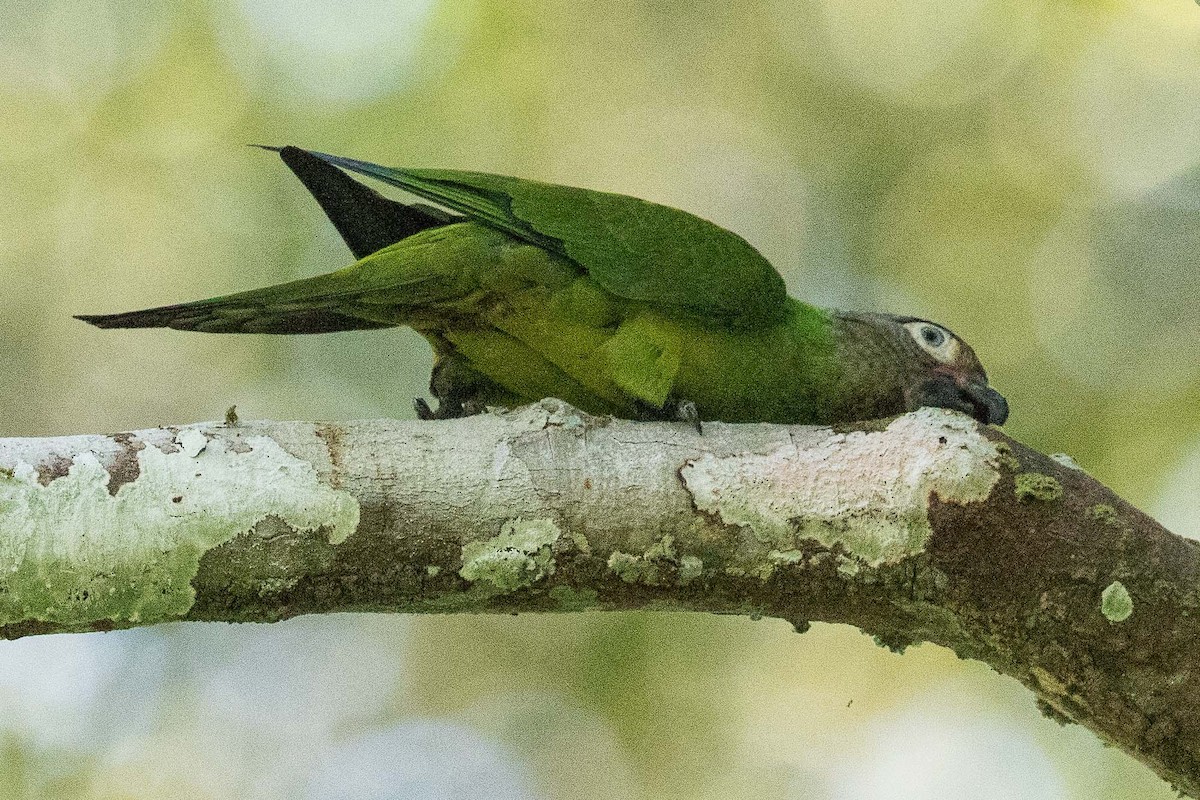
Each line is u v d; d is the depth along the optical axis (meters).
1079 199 14.00
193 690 12.60
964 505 5.74
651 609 5.91
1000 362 13.63
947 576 5.74
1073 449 13.24
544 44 14.37
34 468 5.26
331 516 5.45
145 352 13.38
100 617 5.28
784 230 14.22
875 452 5.89
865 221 14.17
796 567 5.79
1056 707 5.93
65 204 13.38
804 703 12.94
